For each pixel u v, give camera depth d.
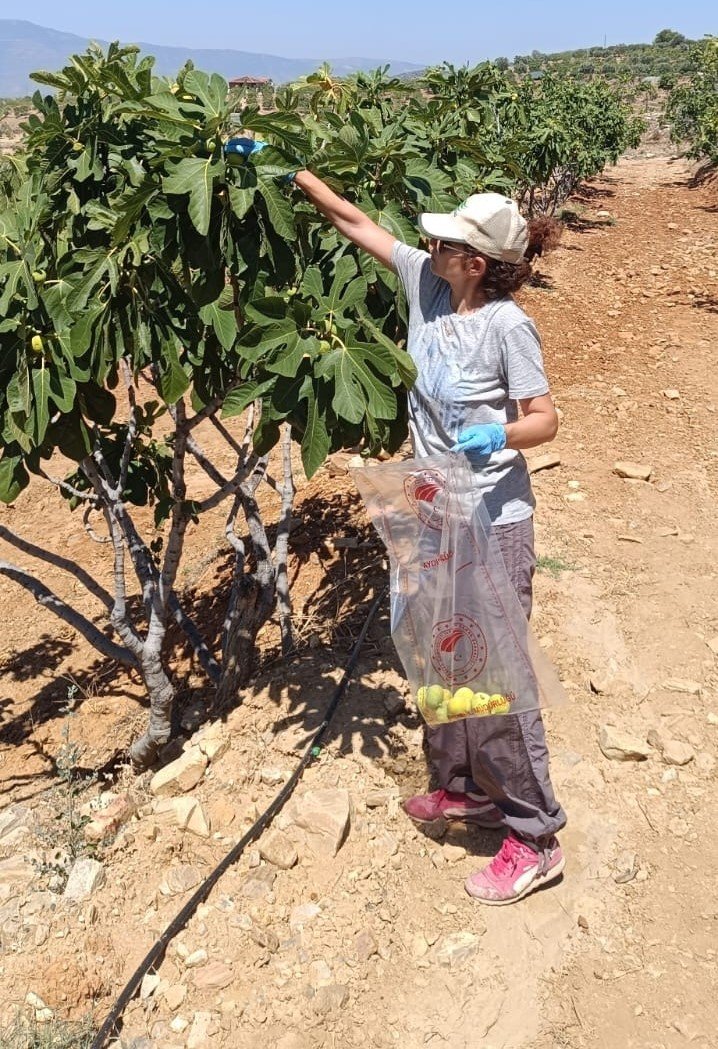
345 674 3.85
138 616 5.65
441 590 2.61
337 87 3.77
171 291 2.80
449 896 3.00
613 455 6.20
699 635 4.23
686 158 23.06
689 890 2.99
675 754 3.49
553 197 15.54
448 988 2.72
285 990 2.71
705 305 10.08
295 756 3.52
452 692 2.68
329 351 2.54
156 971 2.79
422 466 2.51
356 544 5.37
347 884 3.02
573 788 3.39
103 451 4.13
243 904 2.97
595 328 9.44
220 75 2.69
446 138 3.57
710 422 6.75
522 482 2.60
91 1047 2.55
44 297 2.78
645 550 4.95
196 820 3.27
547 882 3.03
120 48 3.03
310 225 3.10
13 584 6.07
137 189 2.52
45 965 2.79
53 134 2.89
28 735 4.80
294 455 6.74
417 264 2.66
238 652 4.18
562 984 2.72
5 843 3.60
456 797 3.12
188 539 6.12
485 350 2.45
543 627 4.26
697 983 2.71
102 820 3.36
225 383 3.26
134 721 4.71
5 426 2.88
